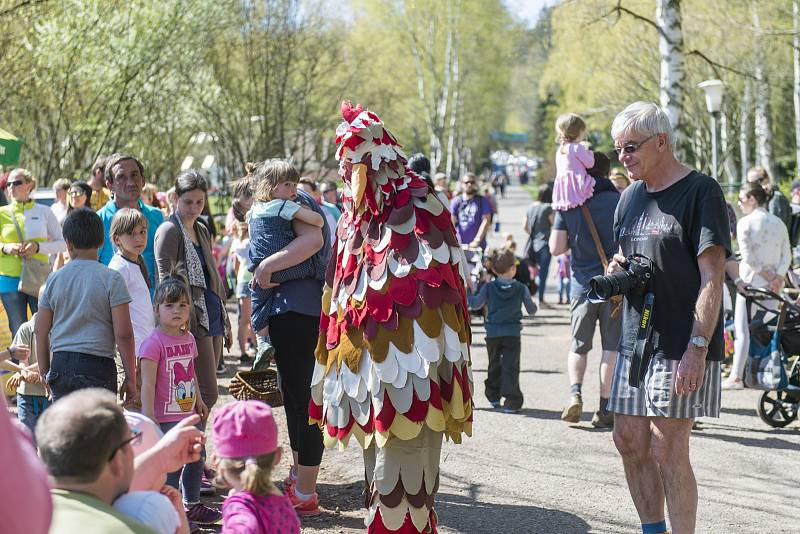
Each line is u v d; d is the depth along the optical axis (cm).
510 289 777
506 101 6619
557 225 722
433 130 4891
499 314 777
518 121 12219
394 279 412
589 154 705
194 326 535
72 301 472
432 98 5053
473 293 790
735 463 627
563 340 1184
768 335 717
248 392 531
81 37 1889
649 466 443
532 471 607
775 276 805
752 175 1086
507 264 775
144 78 2056
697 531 495
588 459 636
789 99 3538
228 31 2617
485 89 5466
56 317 476
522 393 841
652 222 431
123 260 531
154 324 534
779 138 3819
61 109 1927
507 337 777
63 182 988
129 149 2120
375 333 411
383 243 416
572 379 727
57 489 234
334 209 988
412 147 5594
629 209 445
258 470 303
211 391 548
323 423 434
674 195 428
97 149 2023
